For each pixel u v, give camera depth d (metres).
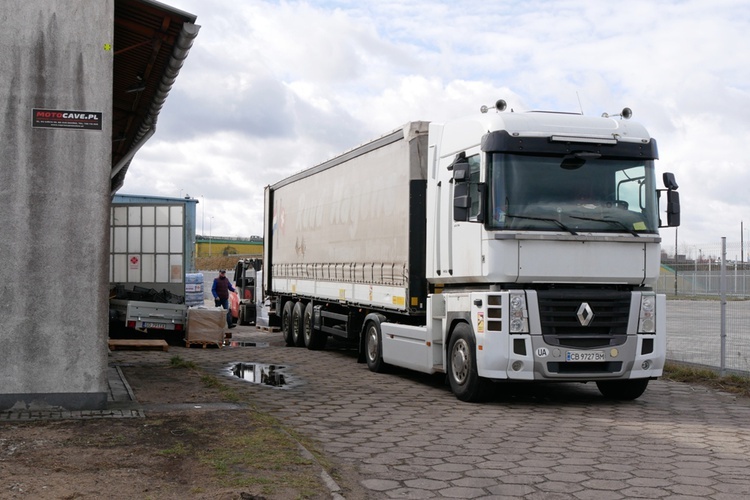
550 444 8.11
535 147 10.50
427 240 12.31
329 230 16.75
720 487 6.46
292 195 19.70
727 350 13.98
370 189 14.47
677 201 11.05
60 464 6.54
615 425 9.20
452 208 11.45
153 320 18.44
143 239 20.31
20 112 8.74
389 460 7.39
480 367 10.38
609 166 10.77
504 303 10.27
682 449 7.88
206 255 75.56
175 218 20.38
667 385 12.74
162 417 8.53
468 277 10.94
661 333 10.82
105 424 8.11
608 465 7.20
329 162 16.84
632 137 10.88
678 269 14.92
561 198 10.53
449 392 11.85
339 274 16.06
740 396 11.64
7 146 8.70
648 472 6.95
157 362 14.58
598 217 10.58
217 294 25.88
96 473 6.28
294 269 19.38
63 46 8.87
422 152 12.66
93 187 8.91
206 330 18.72
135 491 5.80
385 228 13.68
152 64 10.80
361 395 11.43
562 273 10.39
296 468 6.55
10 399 8.69
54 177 8.80
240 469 6.46
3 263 8.67
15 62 8.75
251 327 26.95
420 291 12.61
